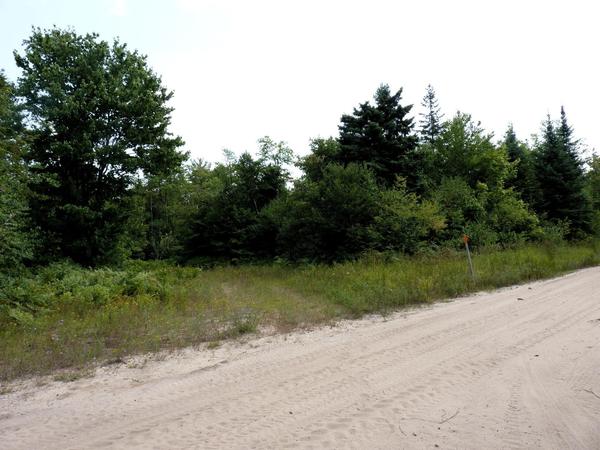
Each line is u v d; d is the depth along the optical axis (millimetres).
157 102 22906
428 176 31344
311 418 4297
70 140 20609
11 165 13750
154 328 8781
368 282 13578
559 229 33406
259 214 33406
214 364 6520
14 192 13641
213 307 11148
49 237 20000
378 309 10477
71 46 21641
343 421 4188
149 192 31078
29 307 10453
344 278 15164
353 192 22672
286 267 23719
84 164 21219
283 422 4234
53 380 5992
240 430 4094
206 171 47219
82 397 5277
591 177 46938
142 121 22016
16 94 20078
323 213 23781
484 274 14516
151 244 41406
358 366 5957
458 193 27391
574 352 6035
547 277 15578
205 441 3891
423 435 3809
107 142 22109
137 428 4254
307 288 14383
